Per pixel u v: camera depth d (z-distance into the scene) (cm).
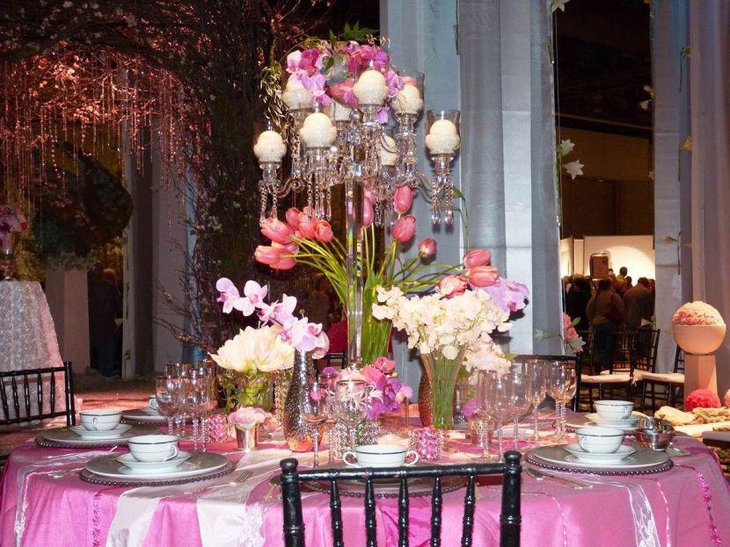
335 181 290
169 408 270
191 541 199
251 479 222
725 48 740
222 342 687
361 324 277
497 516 194
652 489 220
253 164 687
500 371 254
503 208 448
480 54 447
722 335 713
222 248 685
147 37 729
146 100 1088
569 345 474
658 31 857
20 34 749
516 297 288
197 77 697
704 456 253
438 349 271
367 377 243
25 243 1233
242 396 276
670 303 865
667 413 631
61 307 1267
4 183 1183
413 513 192
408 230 282
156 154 1159
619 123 1775
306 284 689
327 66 274
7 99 1110
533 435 286
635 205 2005
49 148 1259
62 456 258
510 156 460
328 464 239
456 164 446
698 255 765
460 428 297
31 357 705
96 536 209
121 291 1430
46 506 219
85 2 722
